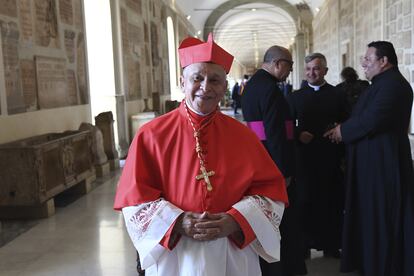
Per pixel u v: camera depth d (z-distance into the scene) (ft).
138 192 5.48
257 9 103.86
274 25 133.49
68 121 23.06
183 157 5.69
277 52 9.55
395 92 9.71
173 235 5.49
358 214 10.46
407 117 10.12
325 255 12.39
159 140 5.76
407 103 9.93
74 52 24.17
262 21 129.49
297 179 12.03
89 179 20.52
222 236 5.38
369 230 10.21
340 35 44.73
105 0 30.63
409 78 22.39
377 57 9.96
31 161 15.67
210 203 5.57
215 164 5.70
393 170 10.00
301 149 12.02
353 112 10.63
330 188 12.05
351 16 38.75
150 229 5.40
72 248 13.37
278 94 9.43
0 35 16.48
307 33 80.43
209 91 5.56
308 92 12.07
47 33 20.71
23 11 18.45
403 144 10.14
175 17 57.11
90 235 14.49
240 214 5.47
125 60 33.01
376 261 10.21
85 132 20.39
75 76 24.20
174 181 5.66
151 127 5.87
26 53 18.62
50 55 20.99
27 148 15.65
